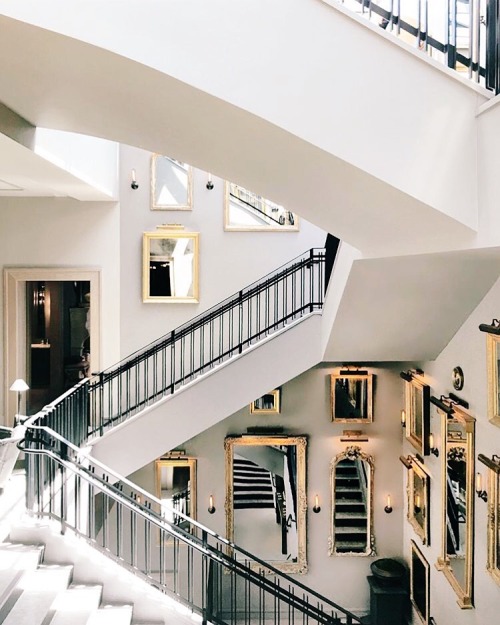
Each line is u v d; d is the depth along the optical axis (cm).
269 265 762
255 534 744
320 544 746
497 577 433
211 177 754
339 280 489
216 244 759
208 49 250
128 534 736
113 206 745
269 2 258
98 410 750
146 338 760
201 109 267
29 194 695
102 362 750
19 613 348
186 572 733
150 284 755
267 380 615
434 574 606
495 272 416
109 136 347
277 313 735
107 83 263
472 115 284
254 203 761
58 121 341
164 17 242
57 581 390
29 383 813
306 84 265
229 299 761
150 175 752
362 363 744
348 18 268
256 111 258
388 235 355
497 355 441
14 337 745
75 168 521
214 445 750
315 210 359
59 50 237
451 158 283
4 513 439
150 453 621
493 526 441
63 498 448
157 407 620
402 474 744
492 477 444
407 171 279
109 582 418
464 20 348
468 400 507
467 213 286
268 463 747
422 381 635
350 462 747
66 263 744
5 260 738
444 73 279
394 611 682
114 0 233
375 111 274
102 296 747
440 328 528
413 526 668
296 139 268
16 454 467
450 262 396
